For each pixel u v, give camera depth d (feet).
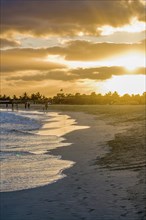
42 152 78.28
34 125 184.96
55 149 83.10
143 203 36.55
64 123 202.90
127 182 45.70
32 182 48.91
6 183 48.49
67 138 109.19
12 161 65.82
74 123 199.62
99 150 77.36
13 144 94.68
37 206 37.83
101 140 97.71
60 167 59.31
